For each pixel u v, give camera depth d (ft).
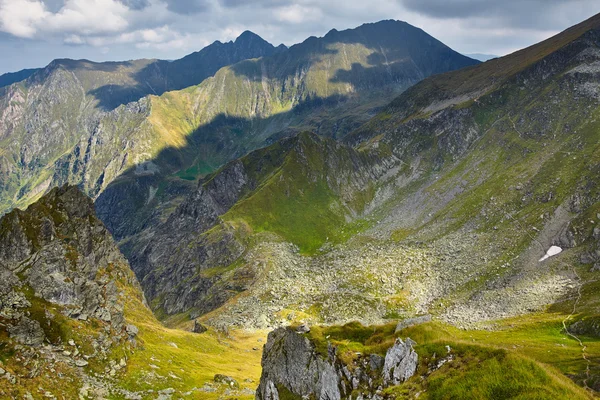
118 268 512.22
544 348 398.21
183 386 338.95
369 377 208.44
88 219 480.64
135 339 382.42
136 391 309.63
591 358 337.11
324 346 242.99
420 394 175.63
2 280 330.13
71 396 274.57
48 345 306.55
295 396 245.24
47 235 378.32
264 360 279.08
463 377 171.63
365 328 246.88
